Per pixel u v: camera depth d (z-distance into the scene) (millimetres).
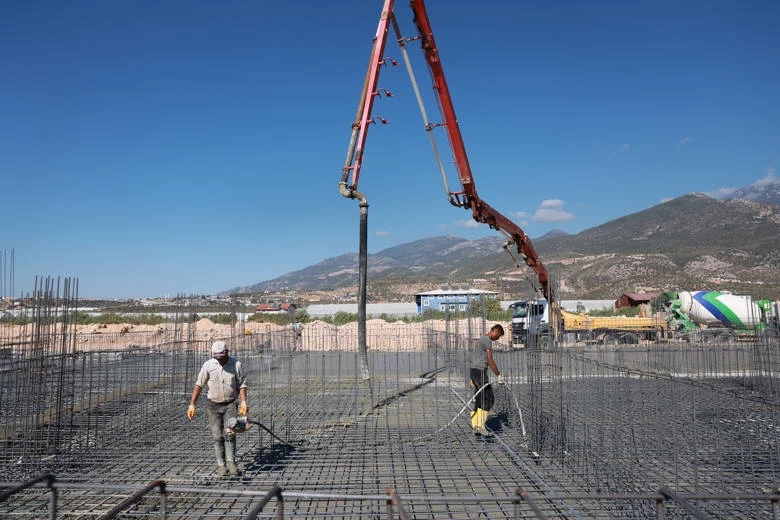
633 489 5703
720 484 6148
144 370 13125
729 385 12211
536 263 16469
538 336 8406
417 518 5488
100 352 9289
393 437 8711
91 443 8203
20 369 7840
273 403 11359
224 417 6938
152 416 10000
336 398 12164
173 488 3721
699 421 8773
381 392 12969
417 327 26172
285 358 16688
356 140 10445
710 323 24484
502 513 5613
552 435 7500
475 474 6836
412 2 10477
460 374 14656
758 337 12609
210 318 31969
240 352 15906
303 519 5488
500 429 9305
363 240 10609
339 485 6438
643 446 6508
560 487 6277
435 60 11102
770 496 3303
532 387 8273
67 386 9336
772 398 8359
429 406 11297
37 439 7770
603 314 32625
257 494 3629
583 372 7934
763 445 7344
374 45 10289
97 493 6191
